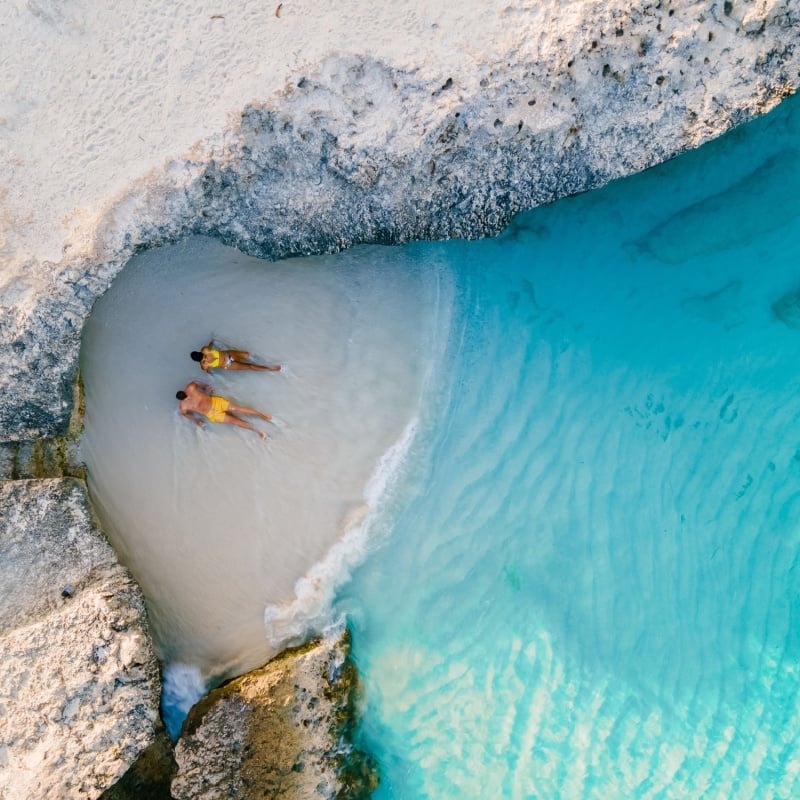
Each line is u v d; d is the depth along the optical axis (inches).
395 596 298.7
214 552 295.9
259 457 295.6
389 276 296.0
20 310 261.7
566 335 298.8
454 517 299.6
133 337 291.6
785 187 291.9
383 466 299.4
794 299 293.3
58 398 280.7
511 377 299.9
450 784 293.7
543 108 254.4
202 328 293.4
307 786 279.3
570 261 297.4
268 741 275.0
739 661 293.7
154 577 296.0
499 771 293.9
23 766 254.7
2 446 288.7
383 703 296.2
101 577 286.7
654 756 293.6
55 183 256.4
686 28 246.4
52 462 294.0
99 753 262.4
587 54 245.4
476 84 247.4
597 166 272.8
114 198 254.7
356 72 247.3
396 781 293.7
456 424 300.8
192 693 294.2
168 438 294.7
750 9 245.9
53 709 261.6
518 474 299.1
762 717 293.6
